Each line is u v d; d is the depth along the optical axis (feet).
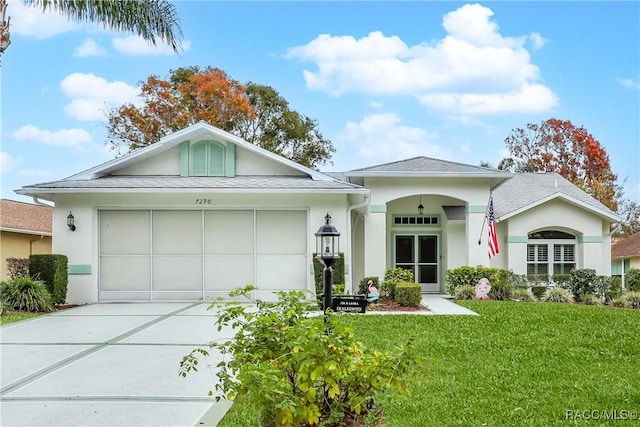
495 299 49.52
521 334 28.71
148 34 39.09
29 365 23.27
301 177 49.67
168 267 46.03
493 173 51.60
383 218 53.31
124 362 23.76
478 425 15.40
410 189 53.42
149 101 96.99
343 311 18.83
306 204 45.88
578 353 24.35
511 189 67.41
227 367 14.80
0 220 67.15
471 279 50.11
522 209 56.29
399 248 58.95
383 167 54.29
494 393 18.45
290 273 46.03
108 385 20.12
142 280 45.93
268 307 15.34
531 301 49.03
